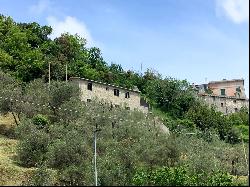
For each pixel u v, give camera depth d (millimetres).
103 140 51594
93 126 55406
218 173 41969
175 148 52031
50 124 57406
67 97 62000
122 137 55938
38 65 77125
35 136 48594
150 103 85125
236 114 86000
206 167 45625
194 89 95375
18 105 58406
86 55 90250
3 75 64812
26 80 76125
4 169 43625
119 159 44969
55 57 83750
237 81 103625
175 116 85000
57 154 45844
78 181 41562
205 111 81375
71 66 82312
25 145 47781
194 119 80500
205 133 72625
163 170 36969
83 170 41750
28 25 89562
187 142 61531
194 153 54719
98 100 69375
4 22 87938
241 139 72125
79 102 61469
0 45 81250
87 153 46250
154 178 35688
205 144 64562
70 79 70500
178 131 71625
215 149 61250
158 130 64188
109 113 61250
